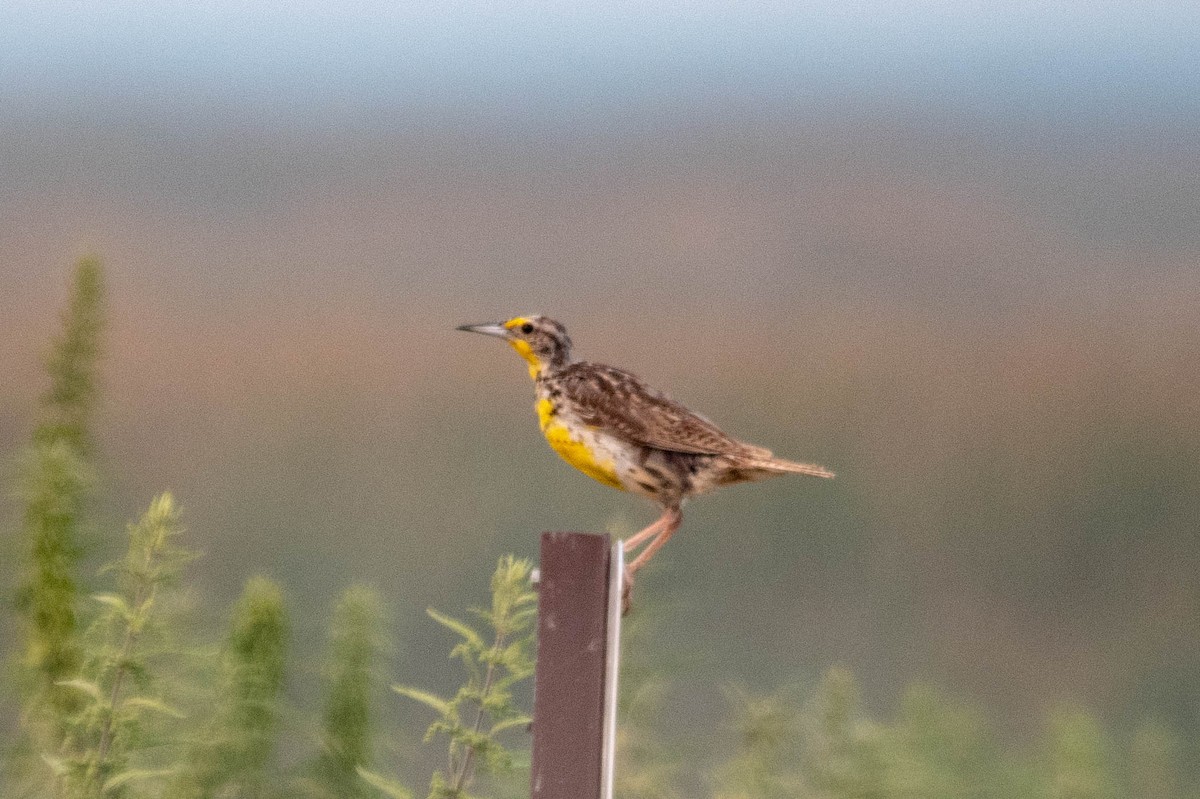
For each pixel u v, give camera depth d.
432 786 9.10
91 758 9.34
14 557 9.77
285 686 10.14
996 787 12.21
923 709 12.95
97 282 10.30
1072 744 12.30
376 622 10.41
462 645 9.12
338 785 10.07
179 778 9.77
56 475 9.80
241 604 10.21
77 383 10.20
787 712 10.41
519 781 9.29
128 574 9.58
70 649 9.76
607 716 8.83
